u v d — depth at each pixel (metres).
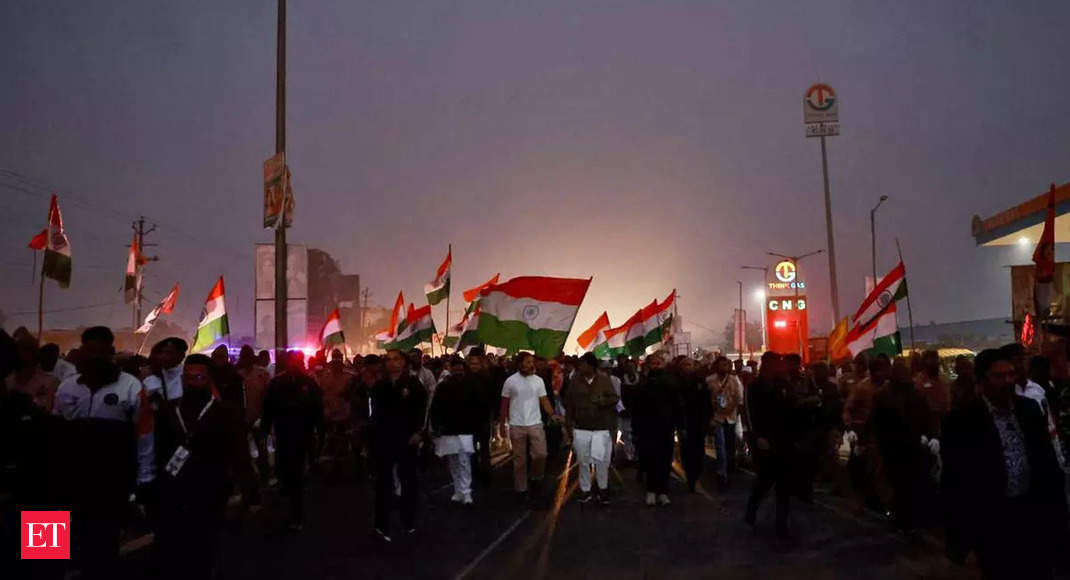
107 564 6.30
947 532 5.91
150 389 6.98
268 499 12.33
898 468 8.83
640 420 11.73
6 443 5.92
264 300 17.44
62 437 6.22
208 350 16.28
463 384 11.68
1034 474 5.53
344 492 13.20
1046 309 12.03
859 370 13.35
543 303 14.63
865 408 10.44
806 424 9.48
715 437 13.64
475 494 12.85
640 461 12.88
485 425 13.74
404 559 8.35
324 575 7.70
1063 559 6.33
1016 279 20.36
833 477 12.48
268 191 15.73
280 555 8.56
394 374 9.47
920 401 8.81
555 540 9.23
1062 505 5.55
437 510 11.36
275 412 9.87
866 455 10.22
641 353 21.53
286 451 9.81
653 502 11.55
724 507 11.38
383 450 9.28
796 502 11.73
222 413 6.52
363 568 7.98
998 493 5.54
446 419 11.50
